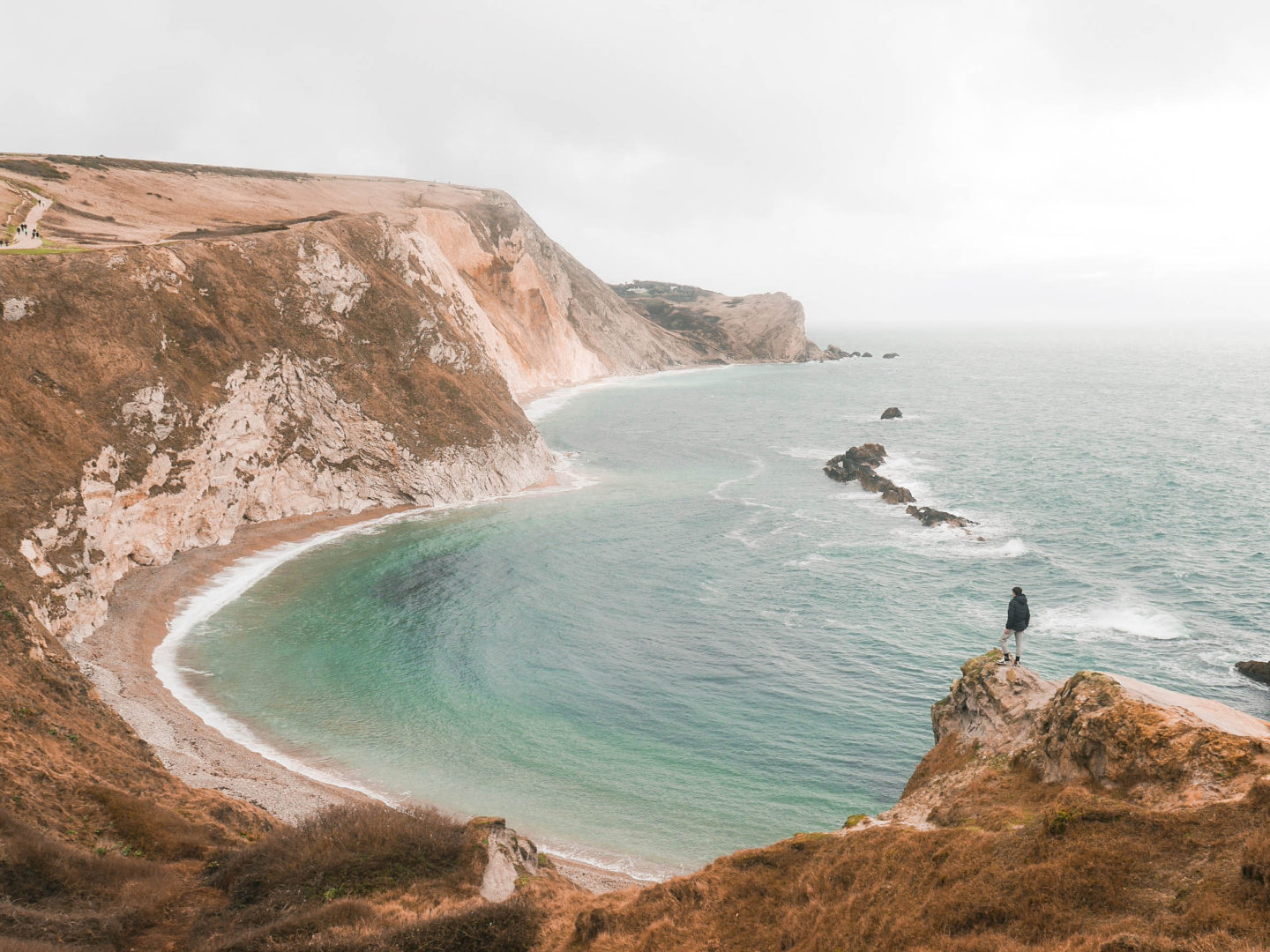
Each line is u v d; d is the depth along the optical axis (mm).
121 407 56000
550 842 31703
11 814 21562
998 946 12562
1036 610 52406
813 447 112188
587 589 57625
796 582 58500
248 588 56500
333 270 82062
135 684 41062
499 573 60750
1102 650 46281
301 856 23141
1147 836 13242
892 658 46719
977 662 23219
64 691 32094
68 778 25375
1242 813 12781
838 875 16766
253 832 27297
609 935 17969
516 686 44000
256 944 18422
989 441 112750
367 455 77500
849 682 44125
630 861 30781
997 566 60781
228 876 22594
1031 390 175875
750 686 43969
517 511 78500
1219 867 11953
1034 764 18422
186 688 42031
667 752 38188
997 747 20438
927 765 22750
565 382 184125
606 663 46562
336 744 38094
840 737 39188
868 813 33938
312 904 20781
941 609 53188
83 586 45531
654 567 62188
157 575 55312
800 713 41281
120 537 52719
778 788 35562
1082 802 14812
